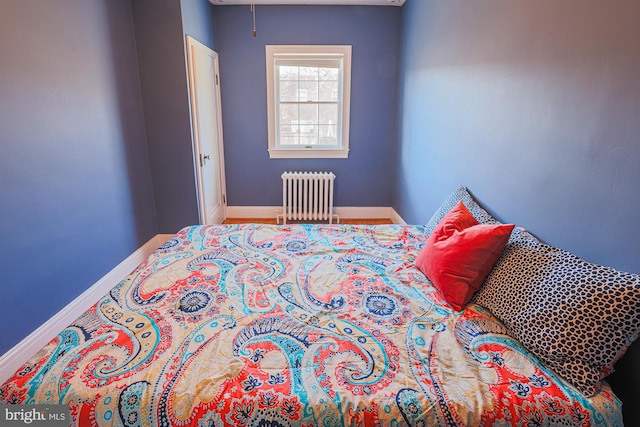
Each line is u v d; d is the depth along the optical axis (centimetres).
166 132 314
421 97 319
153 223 330
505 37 179
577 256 133
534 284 126
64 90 210
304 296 150
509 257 144
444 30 262
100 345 115
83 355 111
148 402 95
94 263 241
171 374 104
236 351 115
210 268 174
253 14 376
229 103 403
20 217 178
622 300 103
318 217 423
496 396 98
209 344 117
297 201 425
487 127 199
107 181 256
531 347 116
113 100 263
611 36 115
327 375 105
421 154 321
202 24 342
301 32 384
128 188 286
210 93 369
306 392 99
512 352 116
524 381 104
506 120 179
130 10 287
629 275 107
